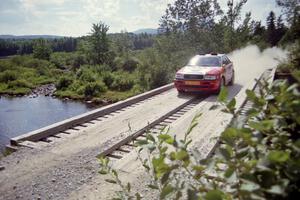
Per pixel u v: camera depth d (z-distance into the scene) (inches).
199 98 464.4
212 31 1125.7
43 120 792.3
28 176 192.5
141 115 350.9
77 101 1104.8
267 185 36.8
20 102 1104.8
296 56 381.1
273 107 47.8
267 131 46.9
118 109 401.4
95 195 166.2
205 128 285.0
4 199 165.8
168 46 1090.1
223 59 518.9
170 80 943.0
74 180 185.3
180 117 335.0
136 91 1087.0
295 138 46.7
